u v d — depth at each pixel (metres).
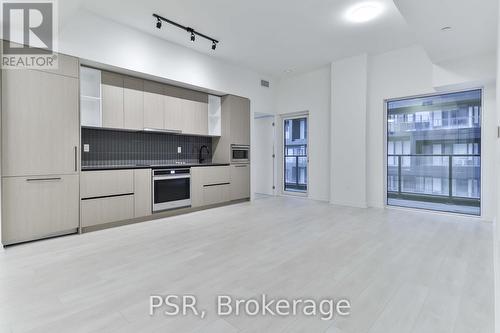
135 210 3.84
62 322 1.54
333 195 5.39
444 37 3.32
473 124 4.27
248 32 3.99
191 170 4.61
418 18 2.88
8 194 2.81
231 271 2.23
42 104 3.03
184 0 3.16
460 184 4.40
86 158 3.82
